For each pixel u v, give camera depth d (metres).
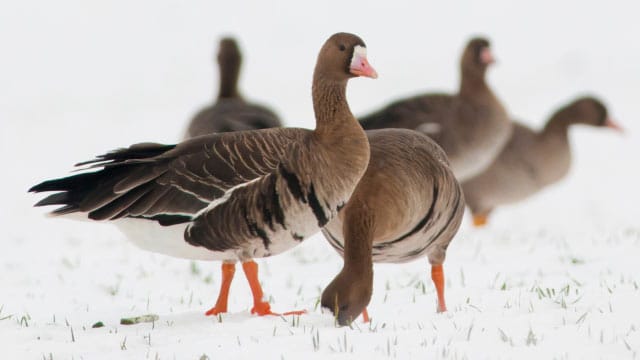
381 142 10.90
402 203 10.24
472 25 90.50
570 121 22.12
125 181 9.63
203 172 9.89
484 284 12.66
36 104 53.81
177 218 9.80
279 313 10.89
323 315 10.03
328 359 8.22
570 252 14.72
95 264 15.17
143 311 11.59
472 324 9.16
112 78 64.50
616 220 24.55
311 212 10.17
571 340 8.62
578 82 57.44
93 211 9.56
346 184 10.27
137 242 10.16
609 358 8.08
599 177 33.91
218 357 8.46
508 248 15.79
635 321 9.23
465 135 19.55
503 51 75.44
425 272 13.94
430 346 8.54
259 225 9.98
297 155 10.11
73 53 75.06
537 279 12.52
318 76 10.49
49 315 11.38
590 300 10.42
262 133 10.24
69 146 39.62
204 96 57.28
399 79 61.56
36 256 16.19
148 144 9.98
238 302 12.24
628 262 13.36
